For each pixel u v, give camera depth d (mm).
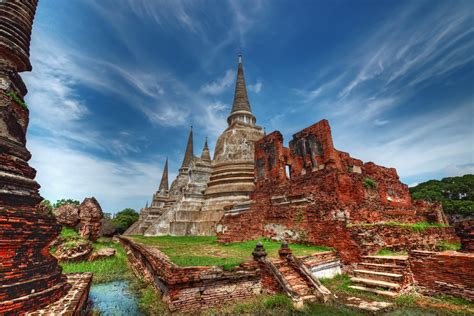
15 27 8383
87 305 9648
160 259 10156
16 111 8047
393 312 7902
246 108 42594
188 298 8211
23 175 7762
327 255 11984
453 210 42438
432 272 9211
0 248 6184
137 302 10195
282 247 10961
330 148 14945
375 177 17328
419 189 55688
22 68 8727
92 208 25516
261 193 20172
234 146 35500
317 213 14344
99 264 18438
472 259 8297
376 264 10984
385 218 15969
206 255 11672
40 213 7531
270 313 7914
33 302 6453
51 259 7887
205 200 33219
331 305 8477
